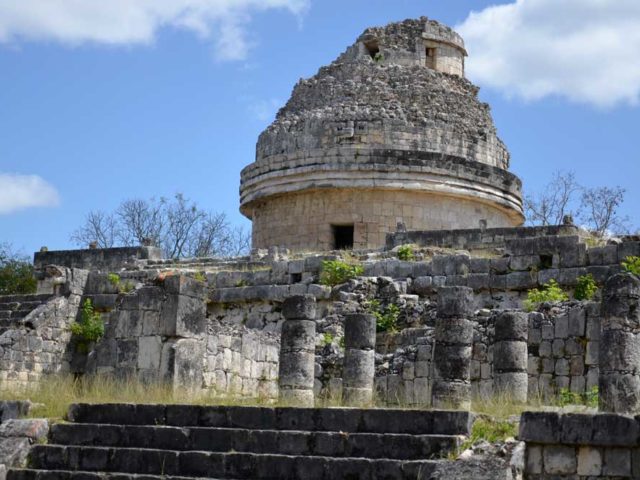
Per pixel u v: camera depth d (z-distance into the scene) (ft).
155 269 120.26
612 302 61.00
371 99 136.87
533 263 97.35
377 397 77.82
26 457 62.49
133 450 60.29
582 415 51.57
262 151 140.67
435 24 145.79
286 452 57.52
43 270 109.91
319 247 134.41
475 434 54.70
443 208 135.23
